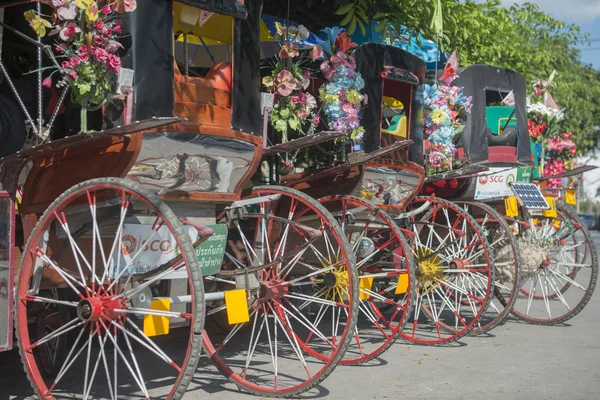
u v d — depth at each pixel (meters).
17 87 5.00
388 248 6.87
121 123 4.29
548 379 5.39
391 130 6.96
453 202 7.44
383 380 5.35
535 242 7.73
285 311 5.18
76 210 4.39
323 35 7.22
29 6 4.71
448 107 7.59
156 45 4.40
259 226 5.52
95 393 4.86
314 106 6.05
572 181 12.58
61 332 4.19
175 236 3.87
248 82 5.08
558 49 20.72
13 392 4.91
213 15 5.11
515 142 8.43
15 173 4.36
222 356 6.11
